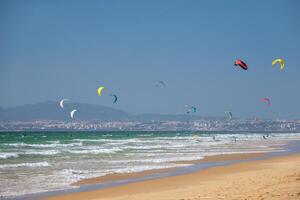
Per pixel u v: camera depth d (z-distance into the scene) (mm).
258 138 99375
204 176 23109
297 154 41469
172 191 17203
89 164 28750
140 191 17969
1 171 24234
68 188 18984
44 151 41312
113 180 21609
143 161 31484
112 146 53219
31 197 16844
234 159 35031
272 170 24094
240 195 14508
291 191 14875
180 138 93375
